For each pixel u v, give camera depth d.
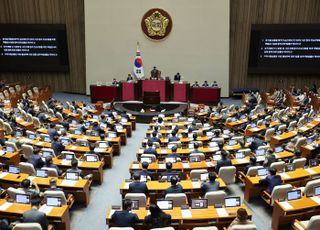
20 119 16.53
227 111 19.31
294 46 23.44
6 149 11.72
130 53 25.08
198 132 14.27
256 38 23.84
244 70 25.19
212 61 24.77
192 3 24.00
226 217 7.18
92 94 23.42
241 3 24.02
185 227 7.23
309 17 23.62
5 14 25.45
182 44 24.67
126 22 24.61
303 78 25.08
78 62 26.00
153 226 6.62
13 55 25.55
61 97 25.66
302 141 12.12
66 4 24.95
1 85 24.22
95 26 24.81
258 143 12.33
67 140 12.88
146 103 21.45
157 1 24.16
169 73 25.23
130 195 7.70
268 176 8.91
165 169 10.19
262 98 24.42
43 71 26.06
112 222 7.10
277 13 23.86
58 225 7.60
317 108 20.48
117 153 14.16
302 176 9.31
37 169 9.56
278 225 7.96
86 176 10.16
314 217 6.56
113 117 17.25
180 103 22.56
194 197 8.87
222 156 10.05
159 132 14.62
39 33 25.06
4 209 7.58
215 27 24.20
